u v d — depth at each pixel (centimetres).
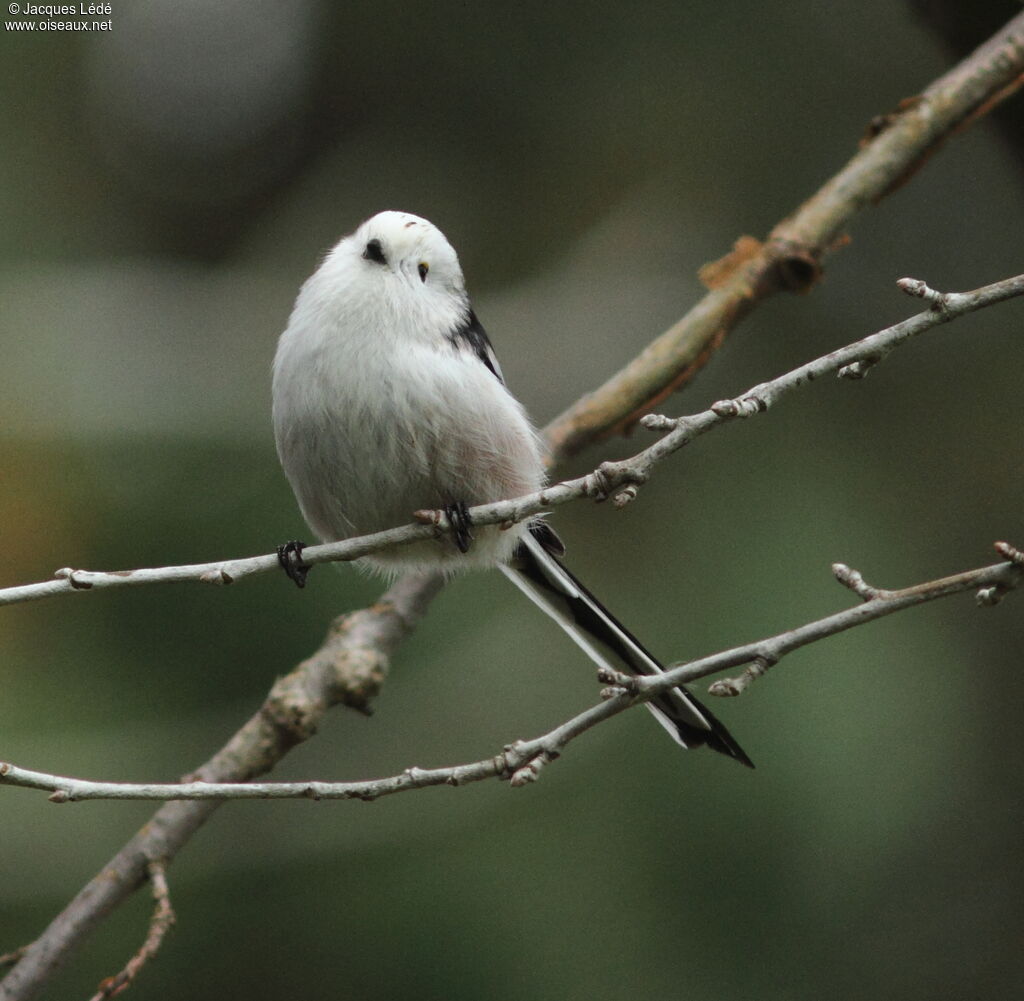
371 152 1658
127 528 1102
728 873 1023
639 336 1517
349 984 1005
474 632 1148
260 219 1678
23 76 1582
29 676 1033
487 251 1598
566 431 873
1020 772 1111
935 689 1088
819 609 1120
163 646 1055
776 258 886
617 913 1014
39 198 1561
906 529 1207
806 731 1039
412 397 741
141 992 994
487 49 1603
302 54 1680
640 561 1193
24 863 990
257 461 1171
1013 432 1287
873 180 895
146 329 1491
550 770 1076
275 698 777
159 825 733
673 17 1539
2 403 1267
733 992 1003
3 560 1085
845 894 1029
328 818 1068
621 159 1588
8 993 693
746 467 1236
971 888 1070
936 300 557
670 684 567
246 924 1024
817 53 1526
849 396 1294
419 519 652
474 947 1008
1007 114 948
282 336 789
